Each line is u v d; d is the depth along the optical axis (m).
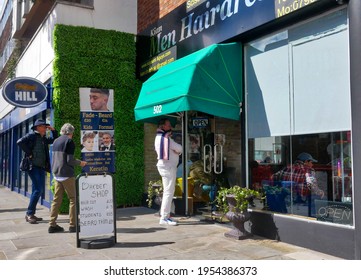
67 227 7.10
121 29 9.72
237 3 6.35
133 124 9.65
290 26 5.79
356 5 4.70
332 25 5.21
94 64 9.23
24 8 12.76
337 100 5.11
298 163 5.69
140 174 9.68
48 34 9.75
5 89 8.51
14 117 14.73
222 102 6.30
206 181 7.95
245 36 6.43
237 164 7.46
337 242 4.88
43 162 7.68
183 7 7.80
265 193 6.20
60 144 6.55
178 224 7.16
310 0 5.05
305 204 5.58
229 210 5.95
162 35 8.56
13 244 5.80
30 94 8.77
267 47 6.23
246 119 6.57
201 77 6.09
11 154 15.67
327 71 5.25
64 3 9.10
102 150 9.18
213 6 6.93
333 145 5.16
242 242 5.70
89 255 5.12
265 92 6.25
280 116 5.97
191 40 7.50
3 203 10.84
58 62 8.84
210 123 7.94
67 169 6.52
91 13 9.41
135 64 9.80
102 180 5.70
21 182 13.90
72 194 6.62
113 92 9.41
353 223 4.76
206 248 5.38
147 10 9.39
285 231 5.62
